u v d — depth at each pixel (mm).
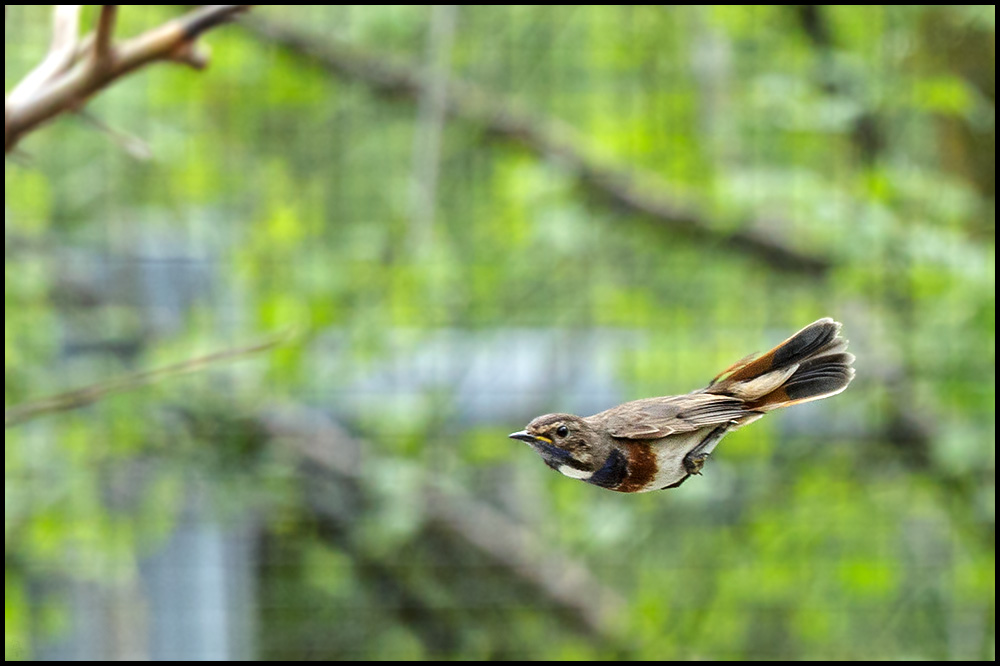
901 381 12742
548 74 14172
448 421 13484
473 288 13445
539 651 13727
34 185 13258
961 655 13367
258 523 13461
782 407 5098
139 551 13133
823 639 13562
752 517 13578
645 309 13625
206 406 12836
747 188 12078
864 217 11617
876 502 13578
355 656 13656
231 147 14078
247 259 13023
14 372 12477
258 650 13578
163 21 13531
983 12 11609
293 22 13578
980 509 12688
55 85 5461
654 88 14070
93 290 13281
